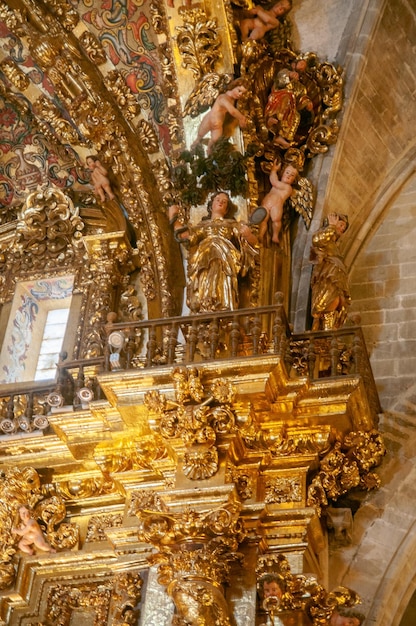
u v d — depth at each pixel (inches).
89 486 700.0
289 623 603.8
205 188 758.5
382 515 670.5
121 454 685.3
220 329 690.2
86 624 661.9
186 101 780.6
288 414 653.3
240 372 644.7
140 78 810.8
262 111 783.1
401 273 772.0
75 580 676.1
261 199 765.9
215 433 639.8
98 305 796.0
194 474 634.2
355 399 653.3
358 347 676.1
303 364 684.1
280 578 604.1
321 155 794.2
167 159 804.0
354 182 801.6
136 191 805.9
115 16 802.8
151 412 656.4
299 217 780.0
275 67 797.9
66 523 693.3
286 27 815.1
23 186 869.2
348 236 790.5
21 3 805.2
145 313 792.9
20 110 854.5
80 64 810.8
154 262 785.6
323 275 738.2
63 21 809.5
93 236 817.5
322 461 662.5
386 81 816.3
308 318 738.8
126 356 696.4
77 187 862.5
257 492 650.2
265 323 706.8
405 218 799.7
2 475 707.4
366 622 636.7
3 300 832.3
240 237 731.4
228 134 764.0
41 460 703.1
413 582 665.0
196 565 601.9
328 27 820.0
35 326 844.6
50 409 714.2
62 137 841.5
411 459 682.2
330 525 663.1
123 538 659.4
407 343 737.0
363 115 807.1
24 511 689.6
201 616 590.9
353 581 653.3
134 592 641.0
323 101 801.6
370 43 804.0
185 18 777.6
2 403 738.8
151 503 673.6
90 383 707.4
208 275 716.0
